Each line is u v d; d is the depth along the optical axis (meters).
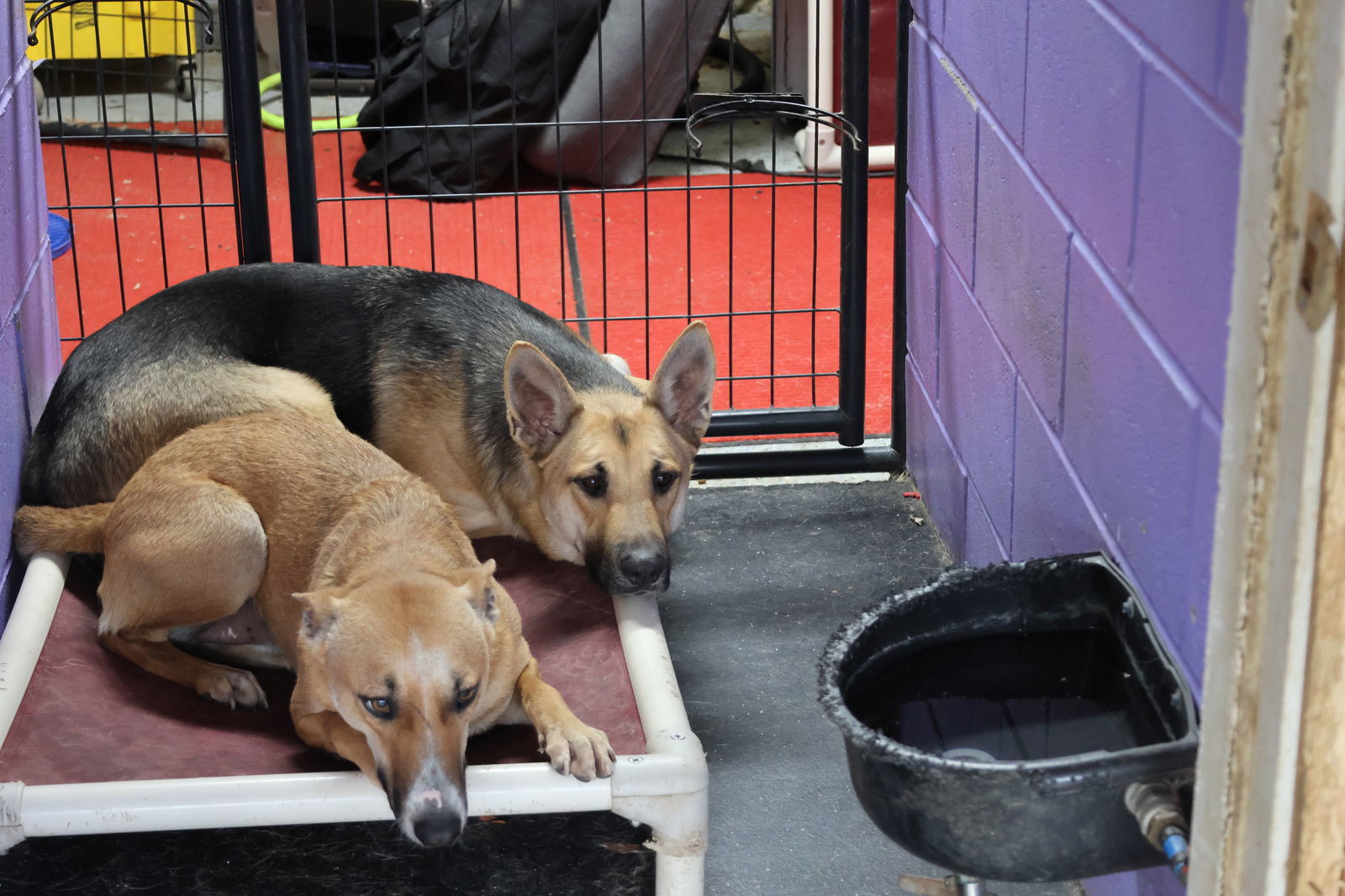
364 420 3.92
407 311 3.95
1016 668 2.48
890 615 2.42
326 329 3.93
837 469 4.51
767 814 3.05
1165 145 2.22
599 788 2.60
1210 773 1.79
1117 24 2.42
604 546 3.37
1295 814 1.68
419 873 2.87
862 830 3.00
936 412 4.10
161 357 3.63
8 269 3.47
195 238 6.32
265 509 3.18
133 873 2.86
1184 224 2.15
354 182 7.16
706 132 7.68
